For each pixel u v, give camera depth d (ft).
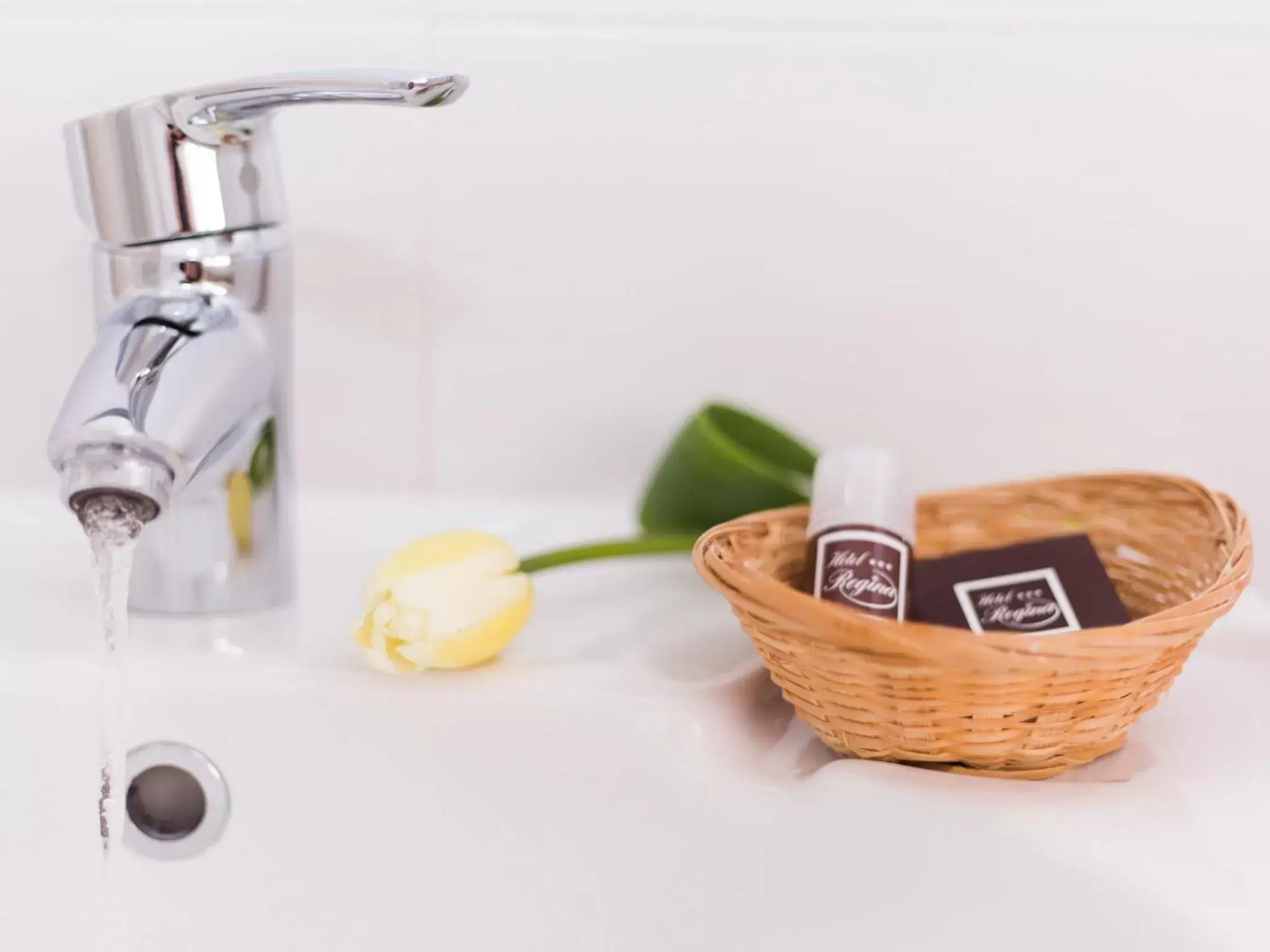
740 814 1.98
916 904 1.89
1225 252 2.37
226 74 2.35
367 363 2.43
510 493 2.48
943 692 1.86
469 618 1.98
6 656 2.02
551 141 2.37
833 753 2.04
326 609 2.16
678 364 2.43
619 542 2.15
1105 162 2.36
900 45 2.34
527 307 2.42
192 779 2.02
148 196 1.97
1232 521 2.01
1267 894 1.77
